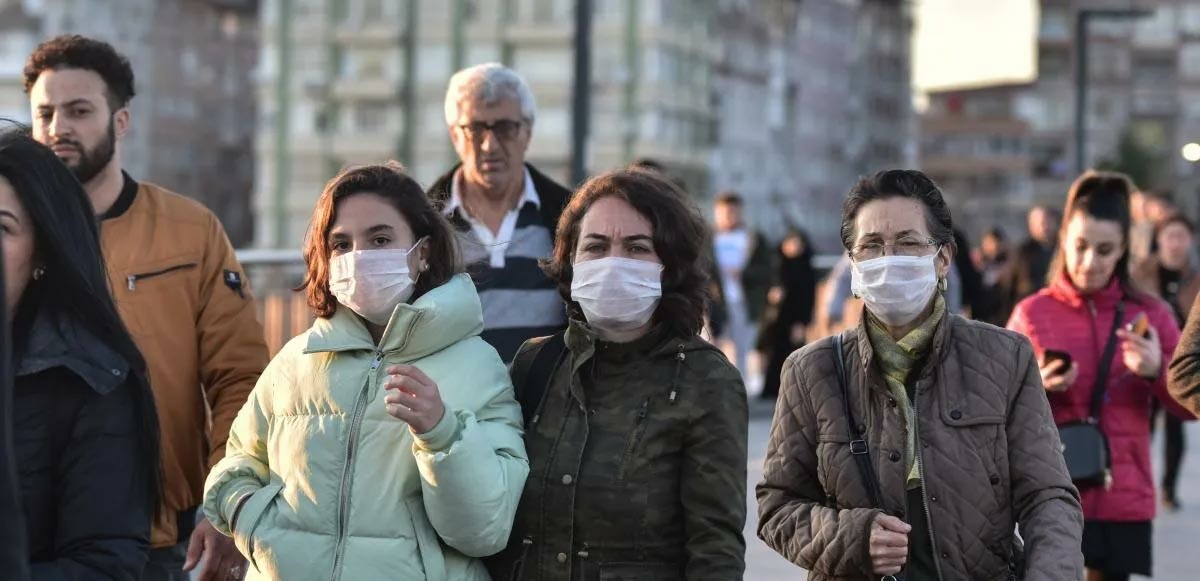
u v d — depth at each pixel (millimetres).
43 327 4180
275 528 4562
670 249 4680
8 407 3057
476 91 6762
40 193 4191
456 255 4816
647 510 4582
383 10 77125
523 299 6676
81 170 5699
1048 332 6902
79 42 5750
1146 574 6777
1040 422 4773
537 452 4695
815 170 95688
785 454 5012
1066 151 129875
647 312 4652
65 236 4211
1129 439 6754
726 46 80438
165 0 83438
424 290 4762
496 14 75500
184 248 5867
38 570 4023
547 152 74812
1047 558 4551
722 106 79875
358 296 4617
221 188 88562
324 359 4660
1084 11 32469
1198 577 9648
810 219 94688
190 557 5695
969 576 4684
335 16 77562
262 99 78375
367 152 77125
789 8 89375
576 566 4605
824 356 4984
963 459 4703
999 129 129500
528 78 75000
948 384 4766
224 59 88500
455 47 76188
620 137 72188
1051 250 15289
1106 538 6738
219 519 4750
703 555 4555
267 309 11898
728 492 4582
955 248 4906
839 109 100312
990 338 4844
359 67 77375
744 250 17328
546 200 6906
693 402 4609
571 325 4719
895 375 4832
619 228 4672
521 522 4672
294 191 77875
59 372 4180
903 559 4578
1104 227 6770
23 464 4117
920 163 128750
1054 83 130750
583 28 16656
